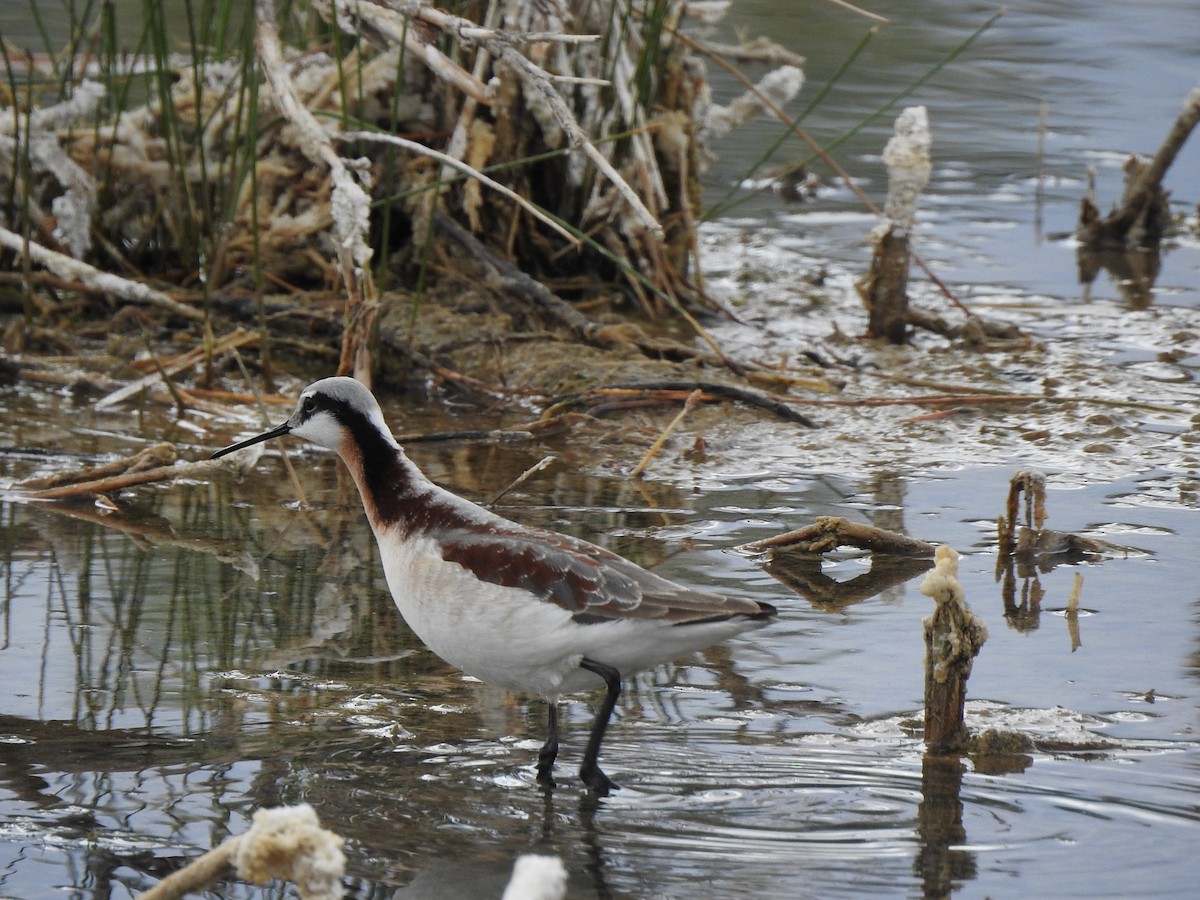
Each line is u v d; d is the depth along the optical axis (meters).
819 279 18.45
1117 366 15.33
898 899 6.45
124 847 6.87
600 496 12.00
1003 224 20.73
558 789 7.48
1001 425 13.70
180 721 8.23
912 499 11.94
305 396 8.44
